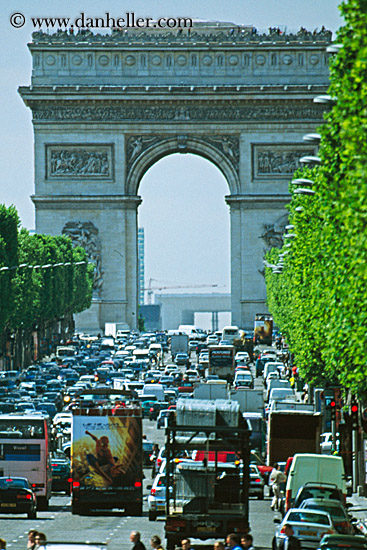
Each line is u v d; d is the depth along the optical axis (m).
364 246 156.25
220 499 195.88
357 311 189.12
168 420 198.62
